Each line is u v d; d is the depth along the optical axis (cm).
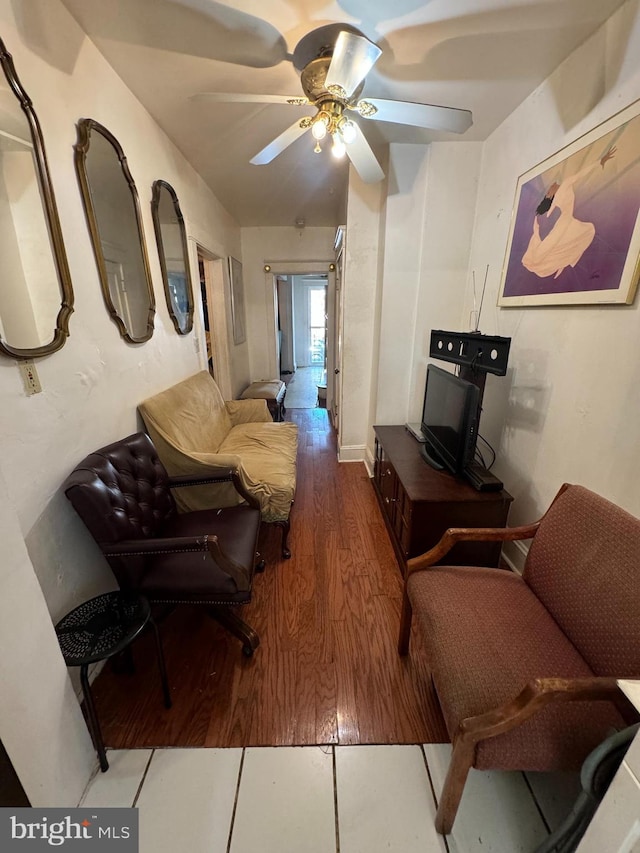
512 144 197
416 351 277
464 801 105
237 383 441
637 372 125
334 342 462
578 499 120
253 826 100
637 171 121
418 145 234
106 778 110
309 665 146
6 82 103
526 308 187
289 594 184
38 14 117
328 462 350
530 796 106
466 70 163
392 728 123
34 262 113
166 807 104
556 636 107
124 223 171
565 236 155
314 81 140
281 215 409
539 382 178
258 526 173
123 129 173
